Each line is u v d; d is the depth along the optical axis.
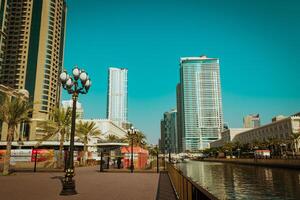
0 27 113.25
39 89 136.62
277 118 154.50
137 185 18.20
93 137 86.00
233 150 147.62
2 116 28.42
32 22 145.50
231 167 82.56
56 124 43.69
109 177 25.53
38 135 107.12
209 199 4.74
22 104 29.03
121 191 15.01
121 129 163.75
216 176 48.78
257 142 111.38
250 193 27.52
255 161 85.25
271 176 45.88
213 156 187.50
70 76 15.75
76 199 12.15
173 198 12.32
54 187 16.98
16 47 142.12
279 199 23.84
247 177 45.50
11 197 12.79
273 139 102.62
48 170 35.16
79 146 78.62
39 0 148.88
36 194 13.84
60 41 160.38
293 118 106.56
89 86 15.92
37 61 140.38
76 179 23.20
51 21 148.88
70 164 14.19
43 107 134.88
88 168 43.25
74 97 15.68
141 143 88.19
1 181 21.16
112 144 88.25
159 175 28.45
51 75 142.88
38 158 43.19
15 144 75.06
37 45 142.62
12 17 146.75
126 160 42.94
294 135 91.44
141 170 36.56
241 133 167.88
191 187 7.20
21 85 136.75
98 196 13.09
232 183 36.88
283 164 64.44
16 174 29.09
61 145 43.16
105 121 133.12
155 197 12.66
